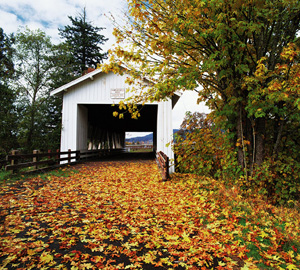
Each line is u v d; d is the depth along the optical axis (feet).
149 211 15.56
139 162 47.96
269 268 8.97
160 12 17.88
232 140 23.43
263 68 15.66
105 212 15.30
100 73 44.16
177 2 16.63
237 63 19.11
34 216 13.71
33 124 57.06
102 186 23.09
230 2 15.26
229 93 20.63
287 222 14.62
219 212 15.30
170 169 37.88
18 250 9.43
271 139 24.26
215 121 23.09
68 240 10.80
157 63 19.85
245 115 21.94
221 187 20.29
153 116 66.85
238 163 22.31
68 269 8.48
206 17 17.34
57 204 16.21
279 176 22.81
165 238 11.53
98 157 62.80
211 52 19.19
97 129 66.95
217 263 9.28
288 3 16.17
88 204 16.87
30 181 23.85
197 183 23.65
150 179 27.86
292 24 20.13
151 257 9.50
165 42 17.47
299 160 23.56
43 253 9.31
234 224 13.08
